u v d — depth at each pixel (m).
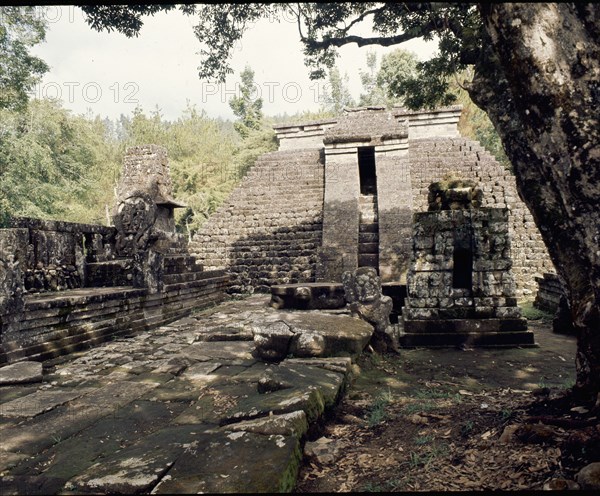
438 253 6.80
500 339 6.34
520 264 12.77
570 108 2.27
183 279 10.03
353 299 6.00
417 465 2.64
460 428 3.06
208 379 4.49
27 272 7.72
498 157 25.81
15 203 21.16
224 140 37.59
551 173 2.44
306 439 2.95
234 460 2.37
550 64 2.29
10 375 4.56
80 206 26.91
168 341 6.70
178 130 34.88
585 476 2.10
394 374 4.99
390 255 12.86
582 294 2.97
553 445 2.51
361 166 18.97
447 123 20.75
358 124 20.78
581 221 2.37
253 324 5.26
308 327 5.05
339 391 3.83
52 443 3.06
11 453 2.89
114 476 2.33
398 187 15.00
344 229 14.15
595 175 2.25
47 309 5.80
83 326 6.36
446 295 6.69
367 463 2.76
